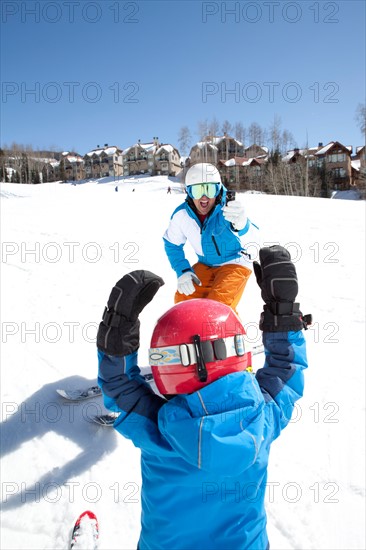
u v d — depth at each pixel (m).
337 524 2.02
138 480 2.34
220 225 2.91
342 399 3.04
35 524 2.05
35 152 77.00
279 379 1.19
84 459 2.48
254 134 56.22
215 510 1.09
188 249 7.98
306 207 13.92
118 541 1.96
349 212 12.48
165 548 1.11
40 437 2.66
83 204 13.60
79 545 1.88
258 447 1.02
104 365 1.14
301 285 5.83
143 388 1.20
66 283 5.54
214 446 0.98
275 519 2.04
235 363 1.06
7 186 39.31
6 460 2.47
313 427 2.73
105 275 5.93
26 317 4.49
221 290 2.81
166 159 69.62
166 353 1.05
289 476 2.32
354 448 2.53
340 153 52.91
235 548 1.09
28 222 9.64
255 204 14.80
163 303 5.05
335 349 3.85
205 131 48.25
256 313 4.90
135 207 13.05
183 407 1.04
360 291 5.53
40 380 3.31
